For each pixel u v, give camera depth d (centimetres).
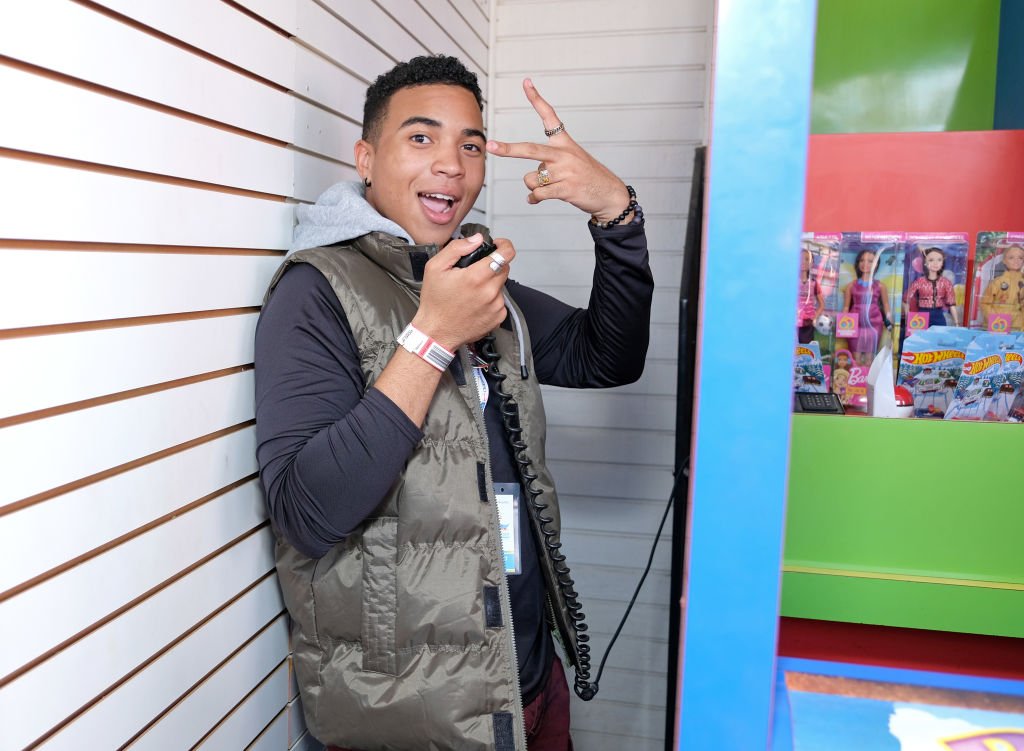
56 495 86
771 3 56
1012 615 93
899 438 95
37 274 81
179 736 110
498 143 134
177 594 109
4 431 78
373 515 117
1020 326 121
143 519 100
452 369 122
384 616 115
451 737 113
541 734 151
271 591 137
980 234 121
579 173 139
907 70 171
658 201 264
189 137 107
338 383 114
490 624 115
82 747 91
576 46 266
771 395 59
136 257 97
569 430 274
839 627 112
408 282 125
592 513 275
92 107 88
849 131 175
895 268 124
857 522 97
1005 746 64
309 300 117
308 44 142
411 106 132
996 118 167
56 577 86
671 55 260
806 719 67
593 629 276
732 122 58
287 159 137
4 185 76
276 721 141
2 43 75
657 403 268
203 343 113
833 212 144
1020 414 111
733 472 60
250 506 129
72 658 88
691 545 61
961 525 95
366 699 115
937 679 71
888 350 116
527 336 143
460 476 116
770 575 60
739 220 58
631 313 156
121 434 95
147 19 96
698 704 62
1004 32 163
